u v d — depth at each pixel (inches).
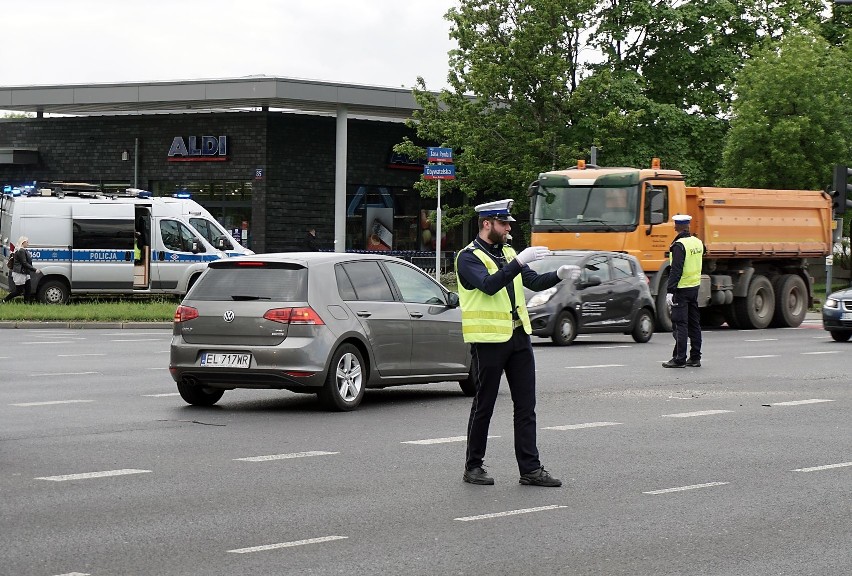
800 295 1325.0
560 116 1779.0
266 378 567.5
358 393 588.1
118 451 456.4
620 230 1151.6
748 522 343.3
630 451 466.3
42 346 949.8
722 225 1218.0
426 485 394.0
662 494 382.6
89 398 622.2
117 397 627.2
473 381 652.1
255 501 365.7
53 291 1362.0
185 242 1396.4
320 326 572.1
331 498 371.6
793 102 1809.8
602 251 1047.6
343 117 1899.6
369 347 593.9
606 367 806.5
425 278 644.7
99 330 1147.9
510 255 399.2
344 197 1909.4
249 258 588.4
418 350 620.4
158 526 330.6
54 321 1190.9
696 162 1839.3
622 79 1813.5
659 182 1168.8
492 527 333.7
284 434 503.2
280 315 568.7
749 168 1798.7
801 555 305.3
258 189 1898.4
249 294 576.4
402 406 602.9
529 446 395.2
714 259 1232.8
